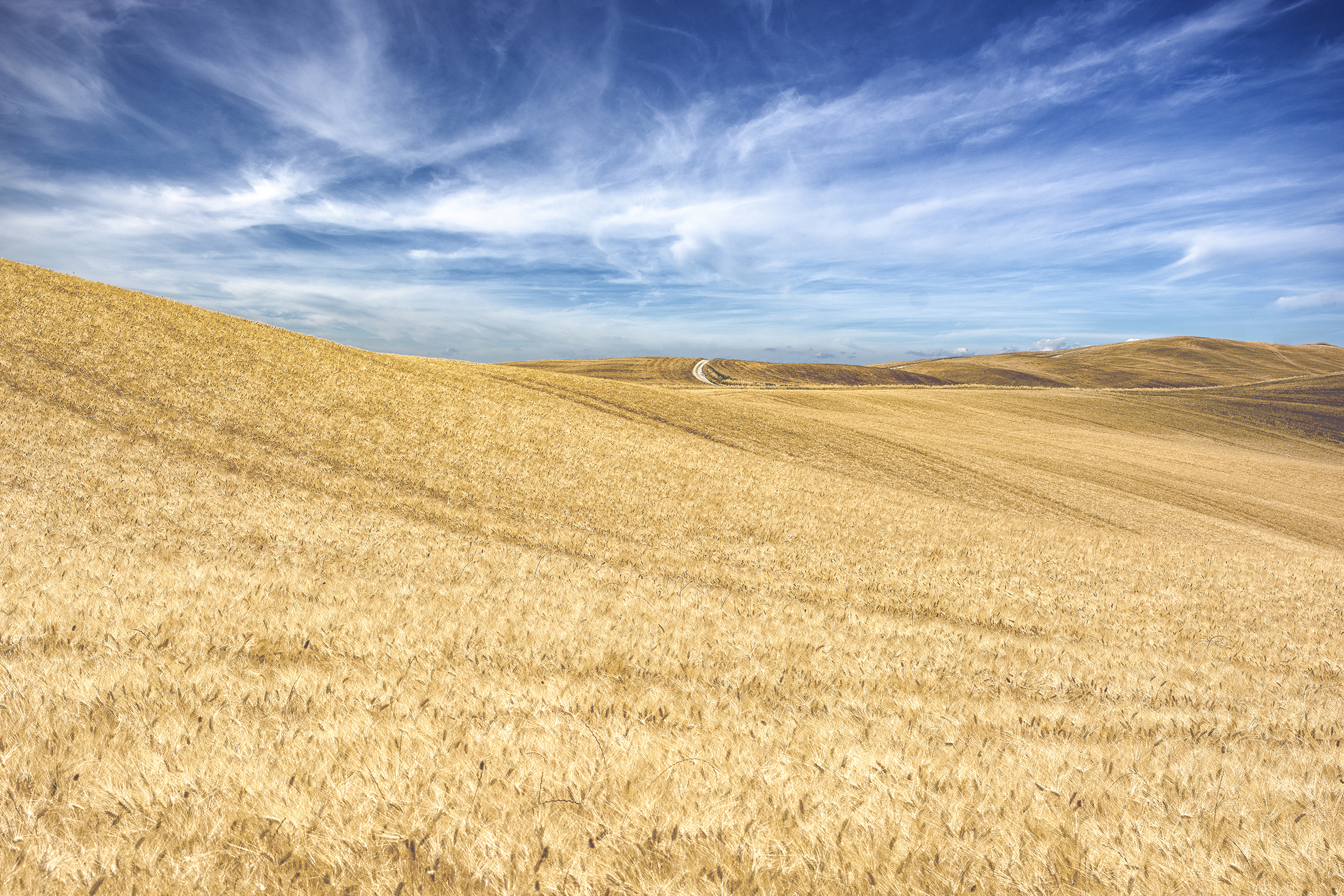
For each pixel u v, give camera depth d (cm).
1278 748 512
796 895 256
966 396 7519
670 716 470
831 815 310
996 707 582
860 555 1720
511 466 2336
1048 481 3719
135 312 3089
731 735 425
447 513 1714
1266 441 6612
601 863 263
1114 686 733
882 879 265
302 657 571
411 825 280
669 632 795
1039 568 1714
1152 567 1844
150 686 436
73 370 2298
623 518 1923
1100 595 1448
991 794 346
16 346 2362
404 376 3384
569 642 698
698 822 296
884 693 614
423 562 1148
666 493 2281
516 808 298
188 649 552
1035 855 287
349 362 3375
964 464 3888
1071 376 15150
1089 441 5488
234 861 255
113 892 234
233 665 522
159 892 235
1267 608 1439
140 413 2086
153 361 2575
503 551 1334
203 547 1094
